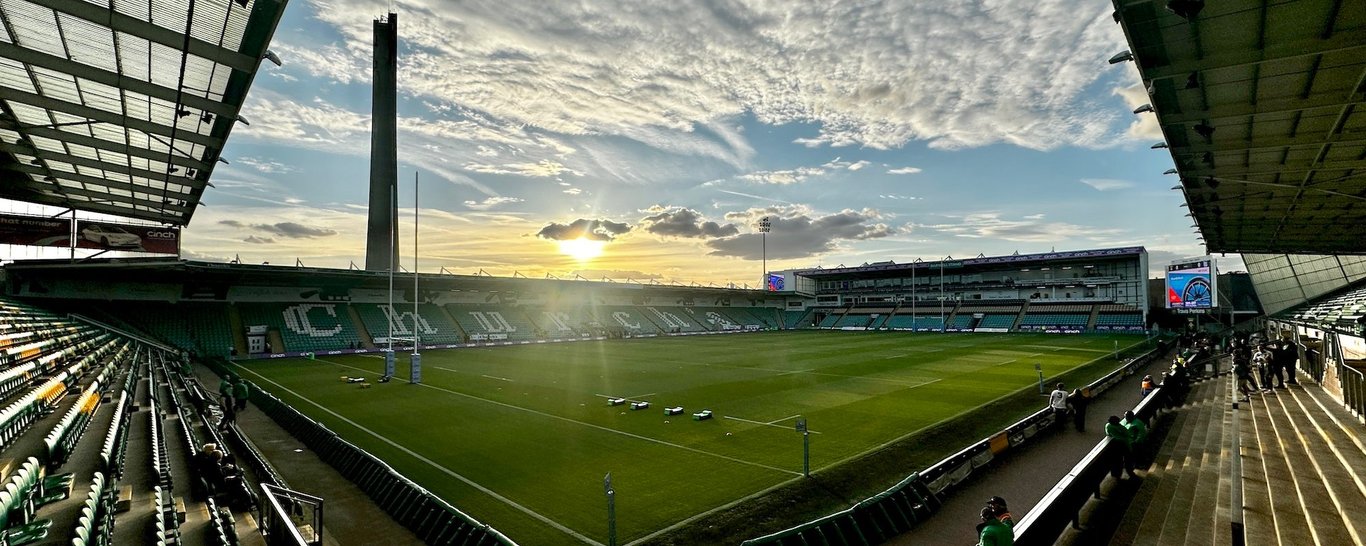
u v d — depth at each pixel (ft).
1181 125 58.54
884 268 352.90
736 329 327.26
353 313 220.02
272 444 64.75
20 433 40.96
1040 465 54.75
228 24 47.60
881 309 355.77
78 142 70.64
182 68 53.72
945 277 346.13
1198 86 49.37
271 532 33.04
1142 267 270.67
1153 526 33.55
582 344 223.92
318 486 50.39
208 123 63.52
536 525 42.57
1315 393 66.33
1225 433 53.21
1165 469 44.29
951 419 76.59
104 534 26.63
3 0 45.34
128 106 62.23
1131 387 100.27
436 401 92.79
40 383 54.19
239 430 68.80
